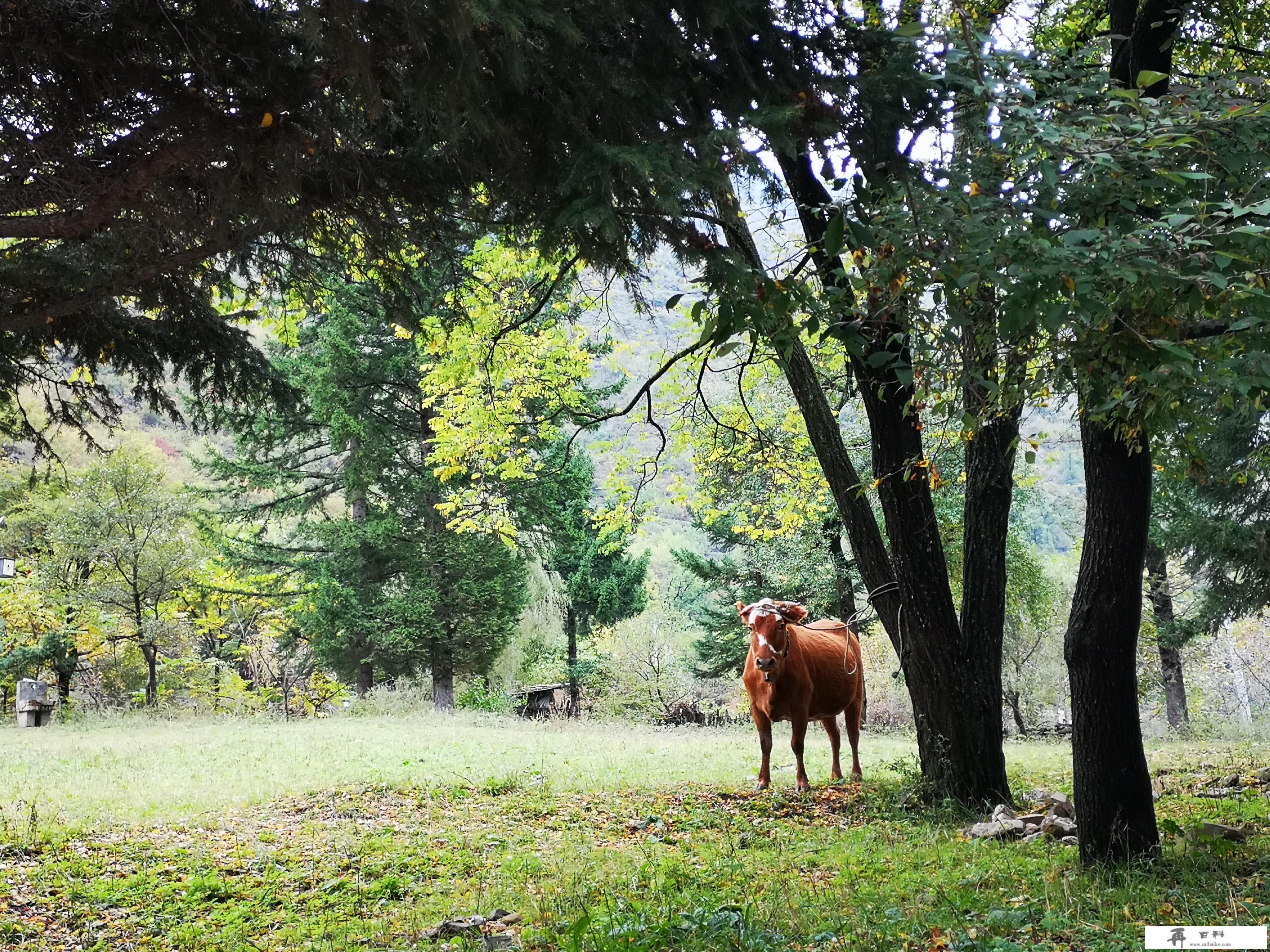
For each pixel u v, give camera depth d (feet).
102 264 20.43
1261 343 13.11
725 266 15.20
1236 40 26.76
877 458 32.22
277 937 19.54
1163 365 14.07
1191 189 14.83
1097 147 14.55
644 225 16.31
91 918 21.21
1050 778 39.83
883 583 33.60
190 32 14.79
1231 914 16.15
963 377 19.01
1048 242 13.19
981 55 15.52
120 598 92.07
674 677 107.96
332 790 36.58
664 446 32.86
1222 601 66.23
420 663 94.68
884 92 15.87
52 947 19.34
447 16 13.43
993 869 21.50
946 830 27.99
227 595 98.27
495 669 101.04
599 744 53.72
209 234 18.76
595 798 34.73
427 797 35.58
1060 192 14.96
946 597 32.30
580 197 15.56
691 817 31.12
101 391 27.07
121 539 88.74
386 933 19.27
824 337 15.48
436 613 89.20
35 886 23.31
